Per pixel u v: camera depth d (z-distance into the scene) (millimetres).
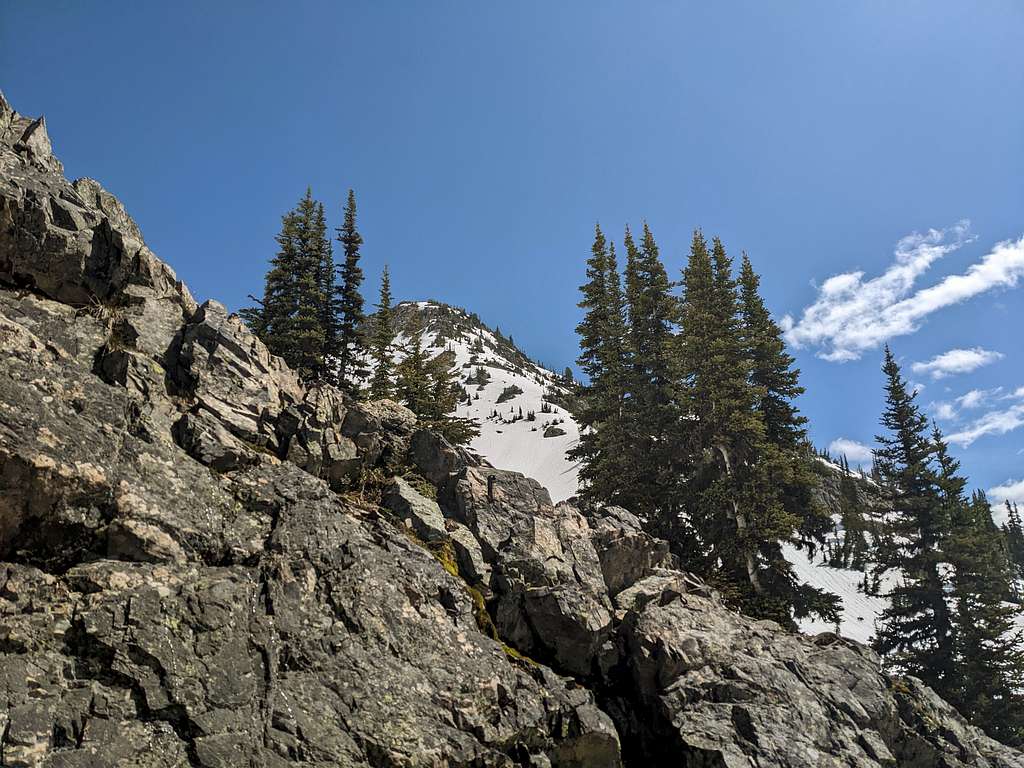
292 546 14039
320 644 12836
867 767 17609
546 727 14695
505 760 13383
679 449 33094
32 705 9289
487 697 14148
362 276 43156
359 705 12328
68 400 12547
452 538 18234
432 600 15344
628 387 34562
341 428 19906
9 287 14852
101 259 16578
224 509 13898
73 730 9469
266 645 12148
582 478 33625
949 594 32625
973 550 33219
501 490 20328
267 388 17812
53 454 11234
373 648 13414
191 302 18828
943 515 34344
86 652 10312
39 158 17672
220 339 17344
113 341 15594
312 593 13555
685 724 17141
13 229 14812
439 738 12727
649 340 36469
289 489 15289
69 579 10930
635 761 17328
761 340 39344
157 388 15188
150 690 10367
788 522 28172
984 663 30406
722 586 26609
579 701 15672
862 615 55406
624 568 20812
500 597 17641
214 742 10359
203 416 15492
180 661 10906
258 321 39344
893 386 38656
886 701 20562
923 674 31375
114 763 9398
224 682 11109
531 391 148000
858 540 62844
